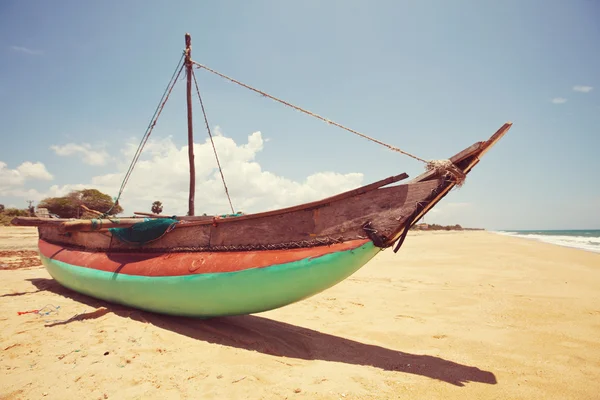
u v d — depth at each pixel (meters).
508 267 13.19
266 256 5.03
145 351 4.28
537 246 23.67
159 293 5.72
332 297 8.41
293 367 4.09
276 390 3.41
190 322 5.73
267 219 5.26
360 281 10.55
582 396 3.53
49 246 9.95
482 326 6.04
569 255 17.38
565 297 8.10
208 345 4.65
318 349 4.88
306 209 4.96
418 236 42.94
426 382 3.79
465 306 7.42
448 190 4.26
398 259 16.36
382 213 4.43
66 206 41.78
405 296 8.46
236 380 3.59
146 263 6.34
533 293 8.58
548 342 5.20
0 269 12.06
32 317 5.82
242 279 4.98
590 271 12.15
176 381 3.53
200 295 5.30
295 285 4.76
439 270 12.66
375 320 6.45
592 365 4.34
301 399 3.25
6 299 7.34
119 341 4.57
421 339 5.40
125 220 7.50
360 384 3.65
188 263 5.70
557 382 3.85
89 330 5.04
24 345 4.41
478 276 11.23
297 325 6.11
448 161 4.09
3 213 38.28
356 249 4.49
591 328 5.84
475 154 4.17
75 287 7.79
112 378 3.54
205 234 5.89
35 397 3.19
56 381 3.47
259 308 5.20
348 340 5.32
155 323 5.61
